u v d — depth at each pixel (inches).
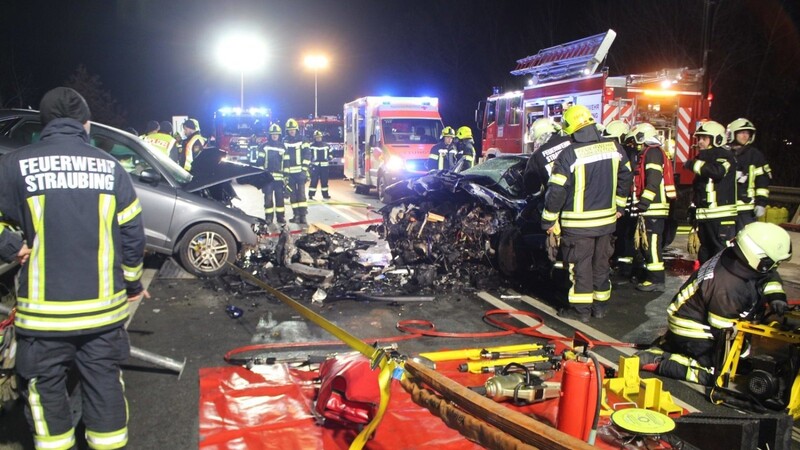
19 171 114.1
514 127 557.0
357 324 236.1
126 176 123.3
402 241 322.0
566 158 233.9
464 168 462.3
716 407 169.5
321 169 645.3
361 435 127.4
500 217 299.9
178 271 296.0
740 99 827.4
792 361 161.8
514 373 166.4
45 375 116.9
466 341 218.4
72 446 123.4
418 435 145.6
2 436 143.3
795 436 154.6
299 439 143.7
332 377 149.0
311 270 279.3
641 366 193.6
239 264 305.4
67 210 114.9
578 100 461.7
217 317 239.0
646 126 285.4
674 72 456.1
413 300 267.4
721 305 175.8
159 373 182.2
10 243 115.2
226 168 327.6
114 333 122.2
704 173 275.0
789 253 169.0
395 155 604.4
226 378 176.1
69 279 114.9
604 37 436.8
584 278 242.1
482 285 288.2
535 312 258.2
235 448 139.8
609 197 237.9
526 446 103.1
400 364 136.3
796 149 767.7
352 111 737.0
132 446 141.5
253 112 1095.0
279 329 226.2
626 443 136.8
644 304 273.4
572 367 130.5
